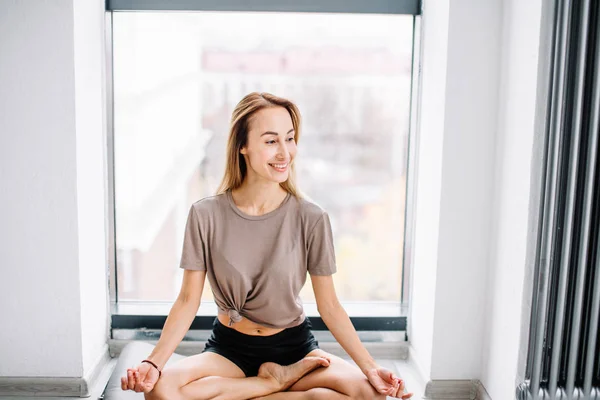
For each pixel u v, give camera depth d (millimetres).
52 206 2078
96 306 2334
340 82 2904
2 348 2152
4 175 2055
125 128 2525
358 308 2635
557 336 1780
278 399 1810
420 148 2406
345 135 2996
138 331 2508
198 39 2770
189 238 1912
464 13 2029
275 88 2896
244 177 1953
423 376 2289
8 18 1978
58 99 2021
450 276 2174
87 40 2141
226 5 2330
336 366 1858
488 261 2164
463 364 2230
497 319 2066
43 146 2043
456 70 2055
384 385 1769
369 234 3061
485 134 2094
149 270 2816
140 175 2668
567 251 1729
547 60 1678
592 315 1769
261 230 1905
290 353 1951
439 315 2195
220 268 1890
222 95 2873
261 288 1887
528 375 1842
